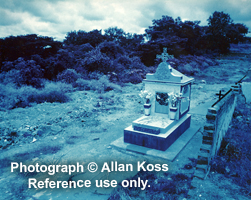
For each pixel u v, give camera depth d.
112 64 20.42
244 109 9.88
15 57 23.34
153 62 28.11
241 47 51.25
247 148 6.18
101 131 8.36
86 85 16.06
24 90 12.53
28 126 8.17
